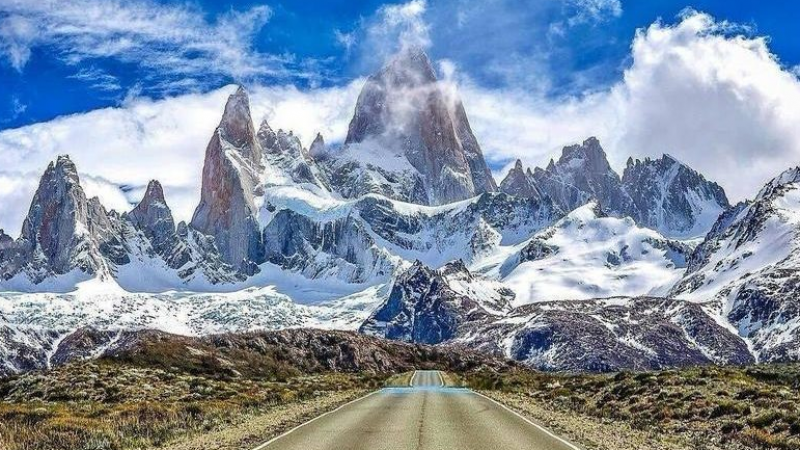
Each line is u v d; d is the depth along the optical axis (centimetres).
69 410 4731
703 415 4141
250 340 14512
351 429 3572
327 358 15450
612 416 4512
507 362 19512
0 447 3008
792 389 4984
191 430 3572
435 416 4281
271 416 4300
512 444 3012
